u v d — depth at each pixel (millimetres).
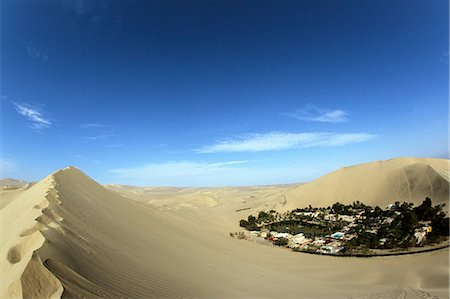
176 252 21078
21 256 8773
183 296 11141
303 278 25094
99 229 16234
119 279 10039
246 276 20297
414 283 23812
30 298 6336
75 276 8172
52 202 15438
